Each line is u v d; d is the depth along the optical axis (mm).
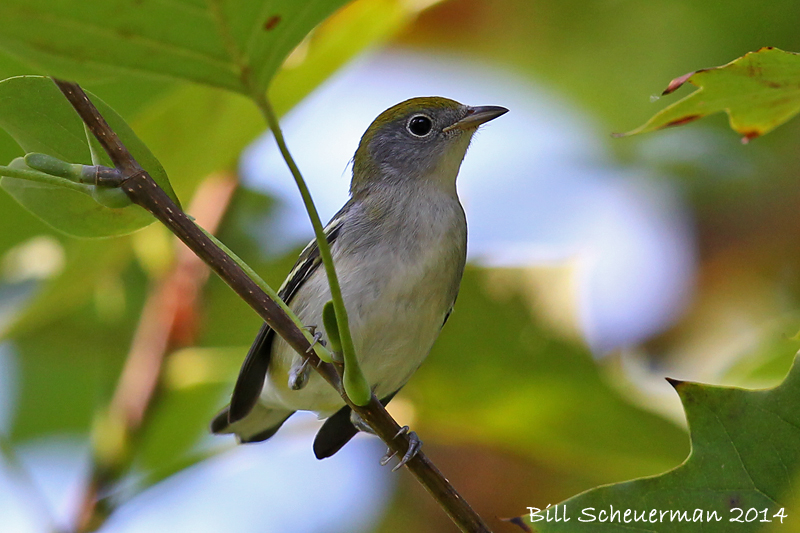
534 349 10734
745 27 11188
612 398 10273
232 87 4590
